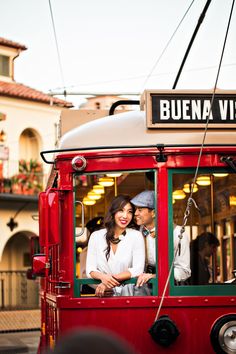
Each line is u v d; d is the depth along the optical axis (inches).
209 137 263.6
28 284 1373.0
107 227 268.2
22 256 1457.9
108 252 267.0
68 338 94.8
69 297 262.1
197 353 253.3
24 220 1414.9
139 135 265.9
